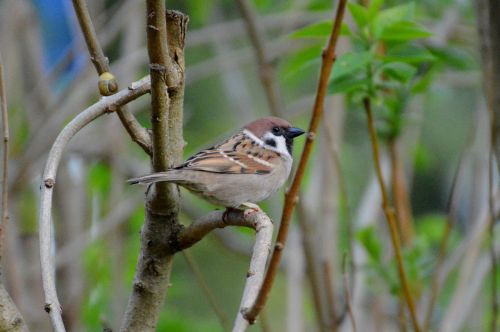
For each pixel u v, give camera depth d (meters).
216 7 15.56
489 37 7.83
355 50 8.93
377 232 11.41
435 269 8.95
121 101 5.81
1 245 5.32
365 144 15.09
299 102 13.58
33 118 12.88
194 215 13.99
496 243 10.93
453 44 12.74
